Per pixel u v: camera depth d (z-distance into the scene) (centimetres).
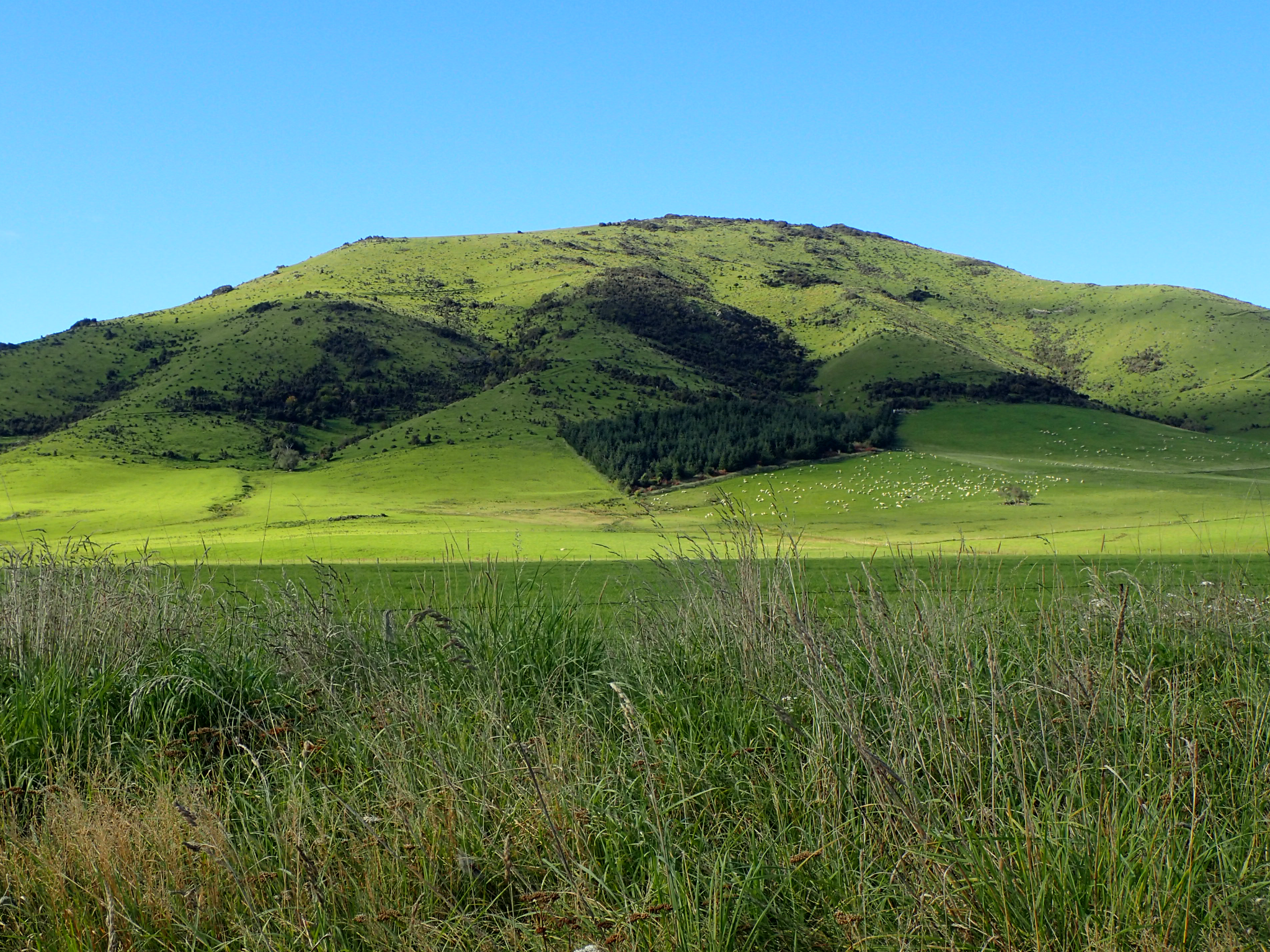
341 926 372
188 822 415
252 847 415
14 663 615
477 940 362
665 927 346
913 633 530
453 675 591
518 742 476
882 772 384
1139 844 360
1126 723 443
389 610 661
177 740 520
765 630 544
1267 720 462
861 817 402
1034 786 421
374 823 421
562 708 549
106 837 406
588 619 703
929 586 671
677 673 565
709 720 504
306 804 442
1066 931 330
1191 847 343
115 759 518
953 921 346
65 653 618
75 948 357
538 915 362
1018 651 591
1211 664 584
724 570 665
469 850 413
